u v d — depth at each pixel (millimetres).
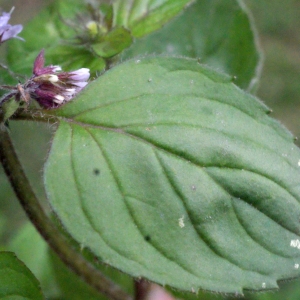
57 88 76
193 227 73
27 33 104
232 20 115
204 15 115
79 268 91
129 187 72
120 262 69
